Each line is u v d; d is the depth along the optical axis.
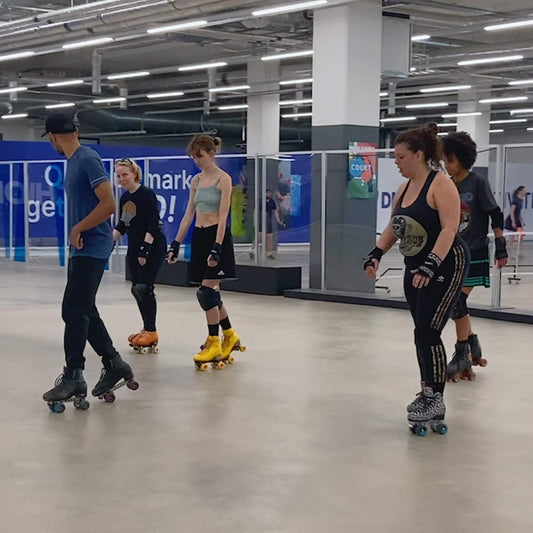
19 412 4.76
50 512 3.25
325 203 10.56
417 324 4.43
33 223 15.52
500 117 25.36
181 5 9.94
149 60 18.89
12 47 12.77
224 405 4.98
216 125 24.02
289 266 10.87
